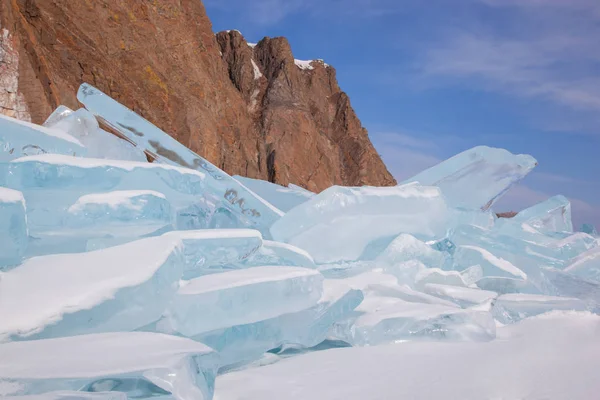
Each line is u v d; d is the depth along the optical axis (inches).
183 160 121.4
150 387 39.2
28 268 56.2
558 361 58.9
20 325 46.3
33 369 39.2
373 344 76.2
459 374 55.8
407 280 109.4
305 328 75.3
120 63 598.9
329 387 54.6
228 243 77.0
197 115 693.9
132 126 121.8
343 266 110.5
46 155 70.7
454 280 108.3
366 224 109.7
